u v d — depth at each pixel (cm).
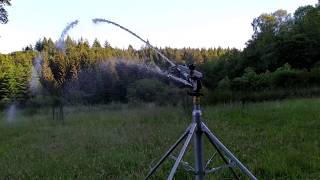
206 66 4338
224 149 453
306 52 4609
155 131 1205
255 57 4803
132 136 1136
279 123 1241
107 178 732
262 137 1016
